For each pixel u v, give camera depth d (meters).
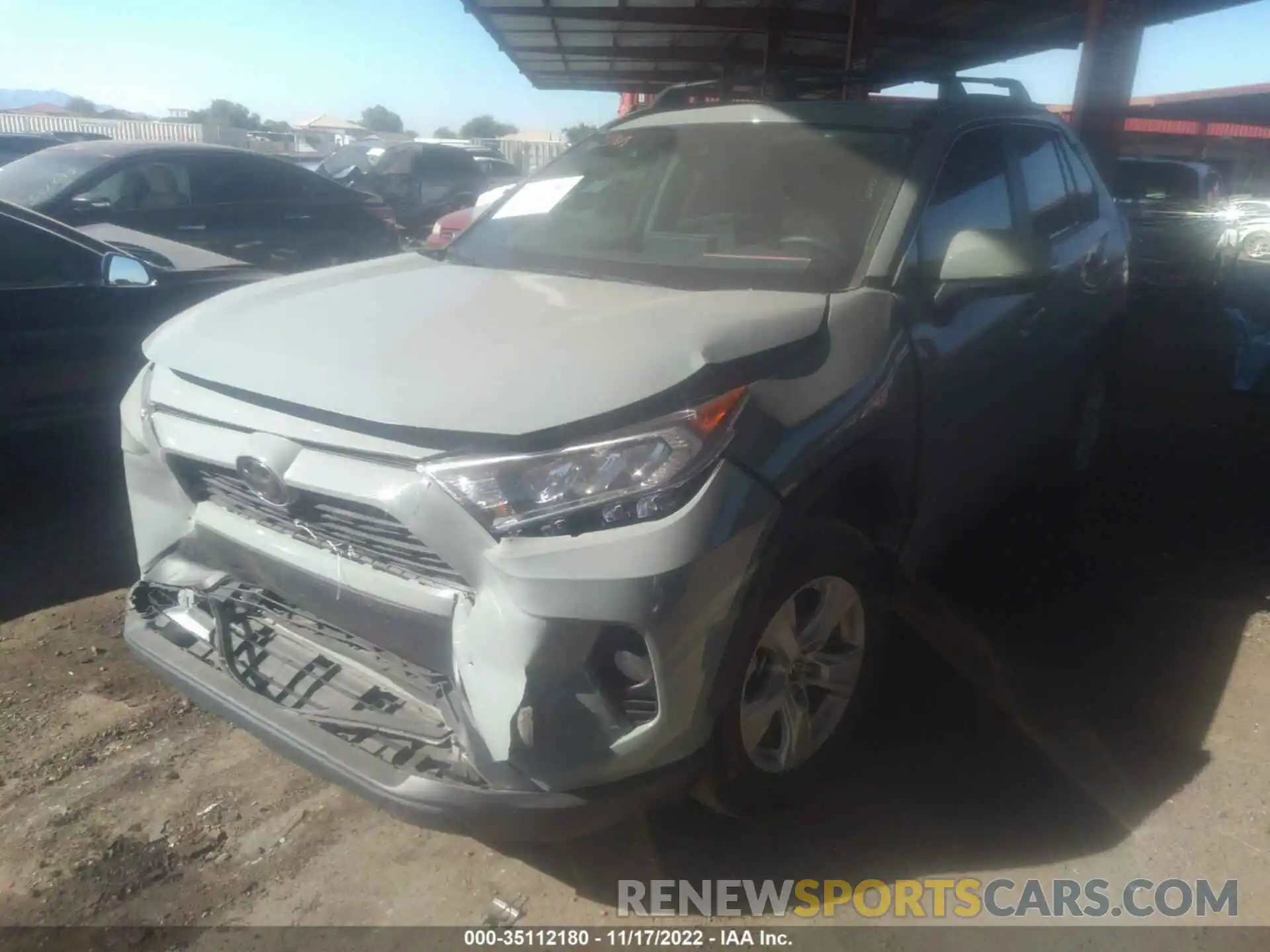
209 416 2.64
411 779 2.30
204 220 8.73
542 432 2.24
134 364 5.05
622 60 12.40
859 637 2.96
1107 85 7.46
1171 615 4.15
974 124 3.77
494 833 2.27
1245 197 13.98
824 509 2.85
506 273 3.41
